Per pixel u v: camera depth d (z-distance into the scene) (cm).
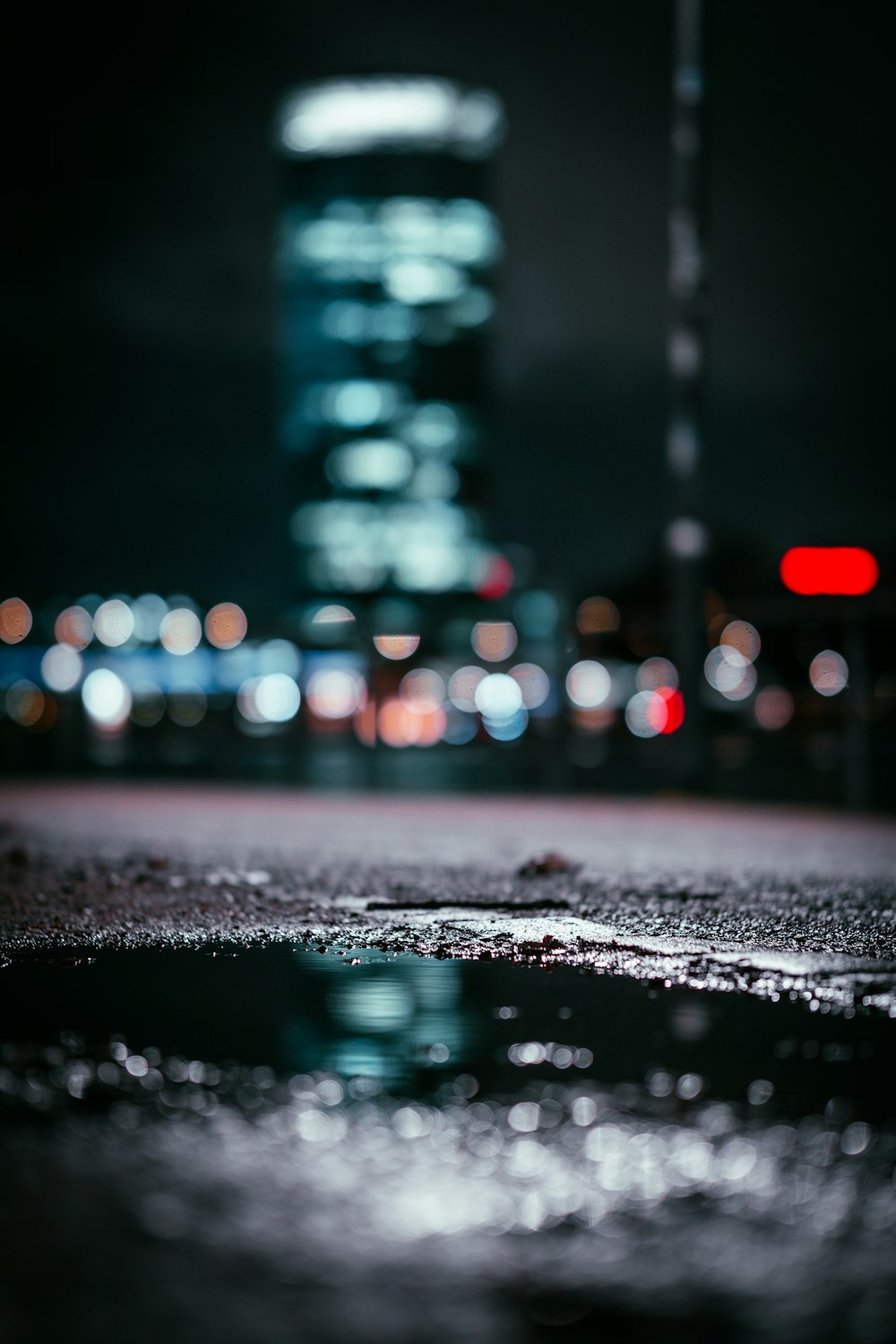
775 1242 324
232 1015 592
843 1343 272
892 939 814
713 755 4156
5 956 763
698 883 1122
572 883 1114
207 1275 304
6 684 7788
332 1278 302
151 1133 411
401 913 941
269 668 6303
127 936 839
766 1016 589
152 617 6756
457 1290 296
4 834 1688
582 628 3080
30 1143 401
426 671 7131
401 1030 559
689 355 2358
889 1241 325
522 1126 417
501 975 696
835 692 7344
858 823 1853
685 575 2411
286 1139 405
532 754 5256
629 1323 280
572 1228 332
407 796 2717
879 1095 453
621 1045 530
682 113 2312
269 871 1216
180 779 3631
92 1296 292
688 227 2331
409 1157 388
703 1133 409
